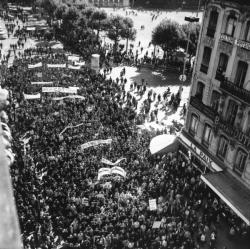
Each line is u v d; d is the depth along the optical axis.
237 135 32.25
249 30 30.28
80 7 107.50
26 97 50.50
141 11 160.12
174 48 80.00
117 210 31.77
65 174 35.66
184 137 40.50
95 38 90.81
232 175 33.84
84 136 43.19
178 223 31.36
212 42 34.75
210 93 36.16
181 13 160.25
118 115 49.03
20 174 35.06
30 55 76.88
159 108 57.81
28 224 29.59
